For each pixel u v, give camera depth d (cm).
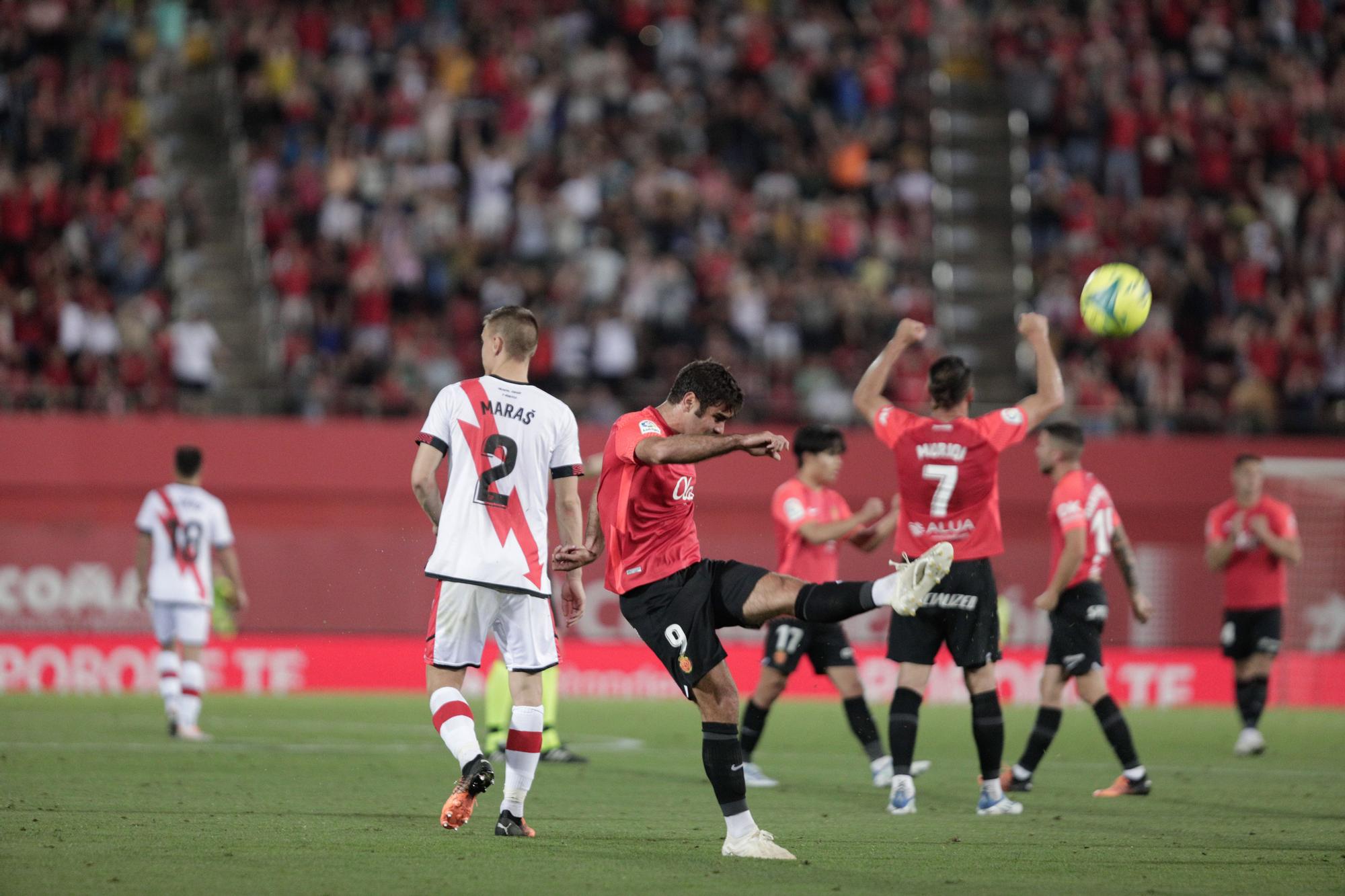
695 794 3259
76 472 6775
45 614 6097
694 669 2222
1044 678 3394
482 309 8012
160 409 7106
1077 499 3306
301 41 9312
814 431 3534
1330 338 8044
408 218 8350
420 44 9350
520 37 9388
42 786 3078
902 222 8819
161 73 9231
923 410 7756
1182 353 8256
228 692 6062
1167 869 2222
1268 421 7200
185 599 4281
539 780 3491
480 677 6047
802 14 9712
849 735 4869
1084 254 8575
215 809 2756
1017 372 8306
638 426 2261
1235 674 4491
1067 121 9250
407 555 6250
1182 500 6938
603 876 2072
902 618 2977
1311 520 6475
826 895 1959
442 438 2395
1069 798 3284
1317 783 3609
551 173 8700
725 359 7881
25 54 9006
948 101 9381
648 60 9575
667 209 8556
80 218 8188
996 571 6397
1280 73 9444
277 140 8906
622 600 2302
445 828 2423
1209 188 8938
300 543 6194
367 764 3672
